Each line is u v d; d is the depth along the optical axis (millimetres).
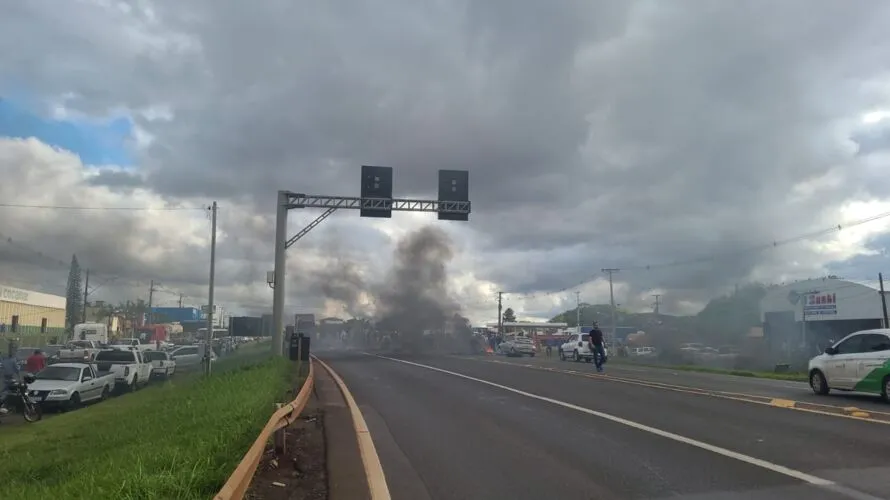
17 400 21953
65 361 31484
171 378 35312
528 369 28828
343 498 7457
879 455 9234
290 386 19844
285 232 36438
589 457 9484
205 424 11438
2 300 69250
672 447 10055
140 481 6723
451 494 7625
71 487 7273
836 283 44812
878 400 15852
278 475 8570
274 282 36156
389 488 7914
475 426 12539
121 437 12773
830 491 7410
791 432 11102
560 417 13438
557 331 119750
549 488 7832
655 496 7367
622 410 14258
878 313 41781
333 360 38719
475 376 24500
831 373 16750
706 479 8062
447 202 35844
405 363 34562
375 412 14664
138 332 88125
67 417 21078
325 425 12789
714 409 14094
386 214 36000
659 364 39656
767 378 25109
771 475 8188
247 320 48906
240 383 19047
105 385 28031
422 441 11008
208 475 7172
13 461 12180
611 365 36844
